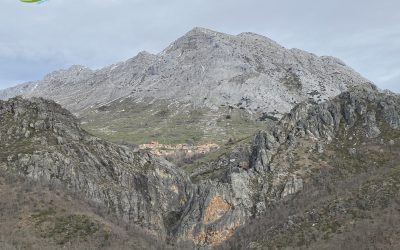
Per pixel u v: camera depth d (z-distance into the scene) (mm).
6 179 184500
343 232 157375
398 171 183625
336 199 177000
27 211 171125
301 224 171500
